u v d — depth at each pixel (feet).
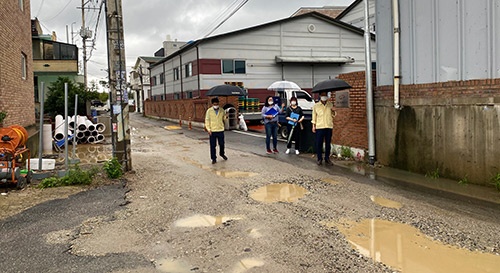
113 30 30.76
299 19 95.30
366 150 33.81
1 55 33.86
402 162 30.12
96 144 56.54
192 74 94.22
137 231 17.40
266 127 41.04
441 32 26.37
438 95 26.63
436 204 20.83
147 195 23.82
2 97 33.94
